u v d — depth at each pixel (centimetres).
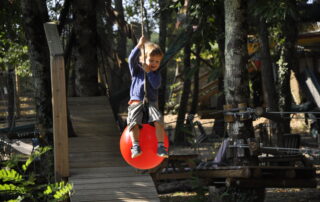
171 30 2656
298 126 2486
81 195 859
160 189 1240
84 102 1371
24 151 1433
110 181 926
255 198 985
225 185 1015
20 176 773
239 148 977
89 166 1011
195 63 2162
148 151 560
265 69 1670
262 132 1541
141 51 563
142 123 570
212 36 1639
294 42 1869
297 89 2955
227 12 1020
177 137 1975
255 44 2114
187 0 977
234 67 1006
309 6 1792
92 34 1441
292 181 962
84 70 1456
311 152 845
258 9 1179
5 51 1873
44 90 1071
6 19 1561
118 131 1212
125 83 1573
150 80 560
